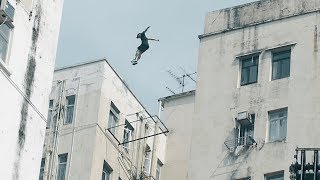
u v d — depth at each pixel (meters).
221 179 48.72
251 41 51.50
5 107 34.12
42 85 36.28
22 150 34.66
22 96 35.06
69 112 53.34
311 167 45.09
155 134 55.34
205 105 51.09
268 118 49.00
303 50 49.94
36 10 36.69
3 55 34.56
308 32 50.38
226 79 51.25
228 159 49.06
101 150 52.38
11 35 35.06
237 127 49.72
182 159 57.19
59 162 51.94
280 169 47.31
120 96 55.03
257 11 52.22
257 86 50.09
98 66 54.19
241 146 48.94
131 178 54.28
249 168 48.19
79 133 52.41
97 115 52.69
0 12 33.69
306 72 49.31
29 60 35.78
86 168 51.28
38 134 35.59
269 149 48.12
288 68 49.88
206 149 49.91
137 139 54.28
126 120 55.25
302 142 47.56
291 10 51.38
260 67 50.50
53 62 37.22
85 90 53.66
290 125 48.22
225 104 50.59
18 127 34.62
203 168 49.47
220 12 53.38
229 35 52.41
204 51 52.69
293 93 49.03
